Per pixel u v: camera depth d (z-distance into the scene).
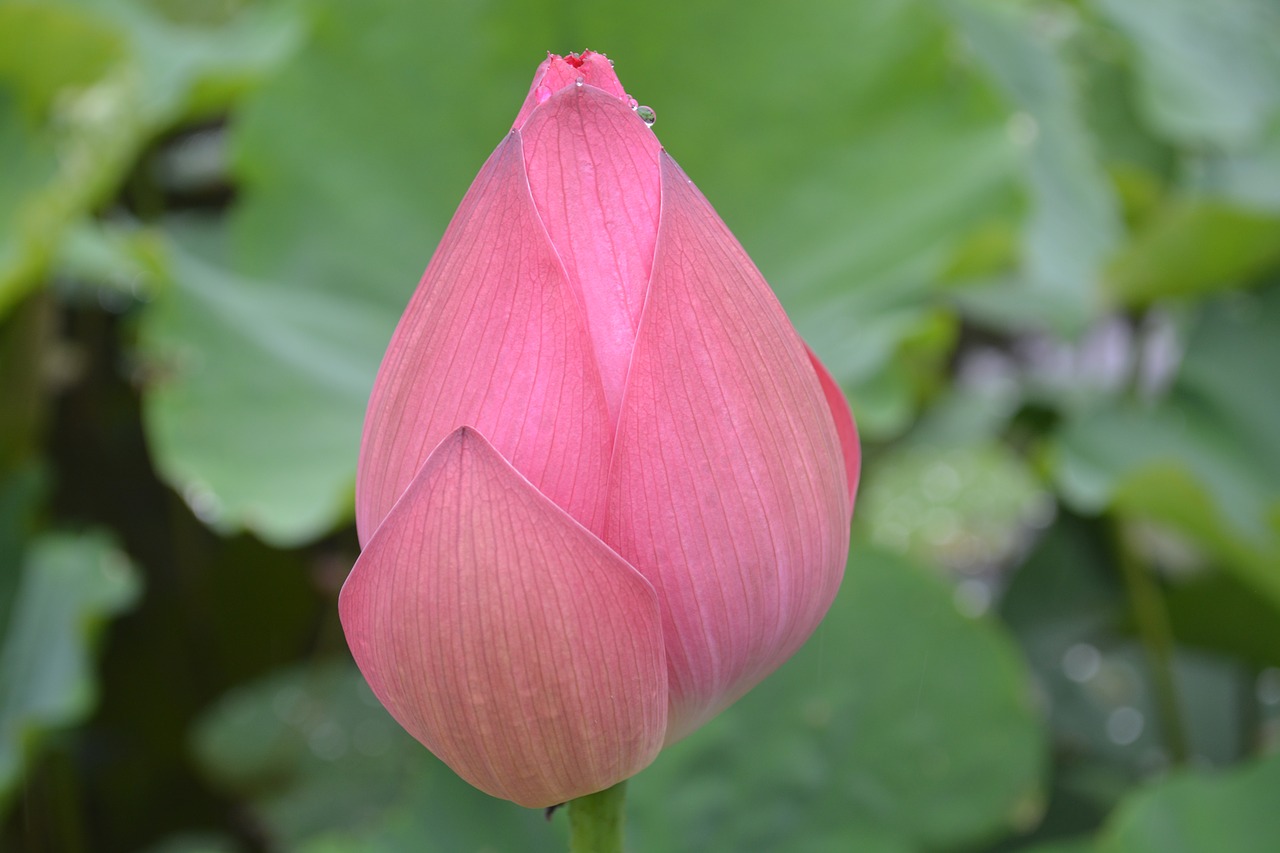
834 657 0.77
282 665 1.11
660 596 0.48
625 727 0.48
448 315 0.49
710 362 0.48
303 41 0.96
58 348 1.12
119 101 1.02
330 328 0.93
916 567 0.79
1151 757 1.02
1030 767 0.74
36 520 0.97
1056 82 1.17
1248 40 1.25
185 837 1.00
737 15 0.94
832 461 0.50
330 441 0.84
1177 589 0.99
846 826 0.74
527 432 0.48
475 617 0.47
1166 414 0.98
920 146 0.95
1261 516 0.92
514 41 0.95
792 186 0.96
